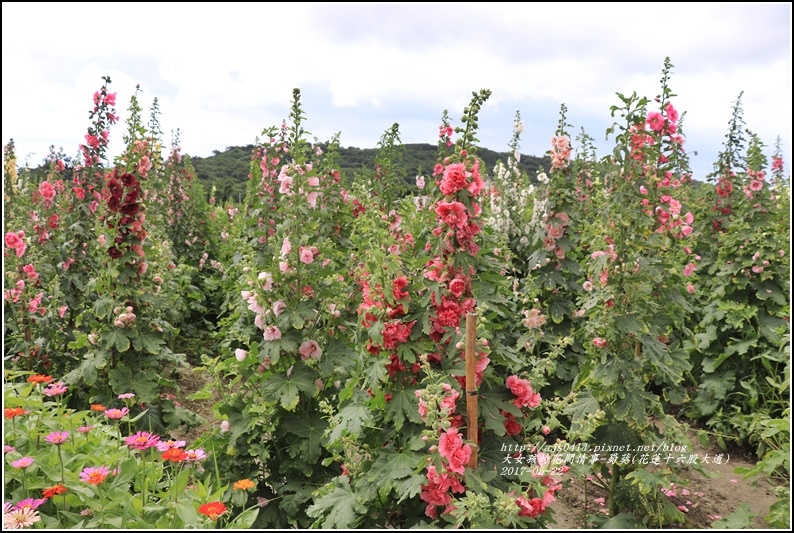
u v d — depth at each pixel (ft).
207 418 17.58
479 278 10.99
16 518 8.05
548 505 8.71
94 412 13.96
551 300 17.65
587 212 22.97
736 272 18.93
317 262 12.49
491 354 9.71
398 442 9.50
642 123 12.24
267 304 11.88
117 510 9.12
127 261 14.48
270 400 11.28
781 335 17.26
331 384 11.91
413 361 9.06
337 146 19.15
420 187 20.27
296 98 12.76
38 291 16.30
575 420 11.47
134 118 15.05
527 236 21.47
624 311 11.72
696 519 12.67
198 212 34.60
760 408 16.94
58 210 19.49
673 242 15.35
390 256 9.43
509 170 23.45
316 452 11.12
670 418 12.32
